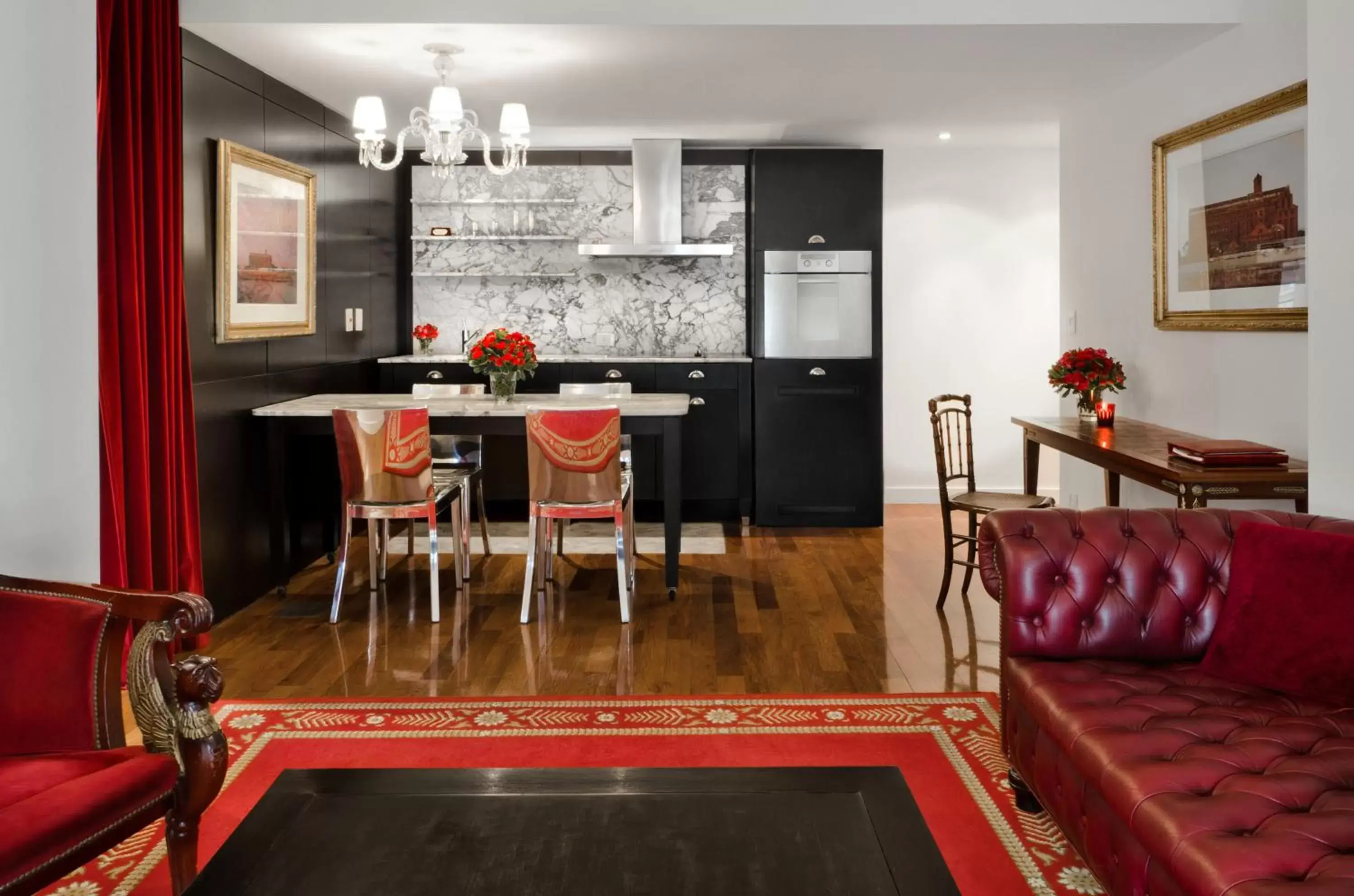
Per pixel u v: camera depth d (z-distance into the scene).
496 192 7.51
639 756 3.09
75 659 2.16
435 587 4.56
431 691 3.69
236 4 4.20
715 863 1.63
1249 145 4.21
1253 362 4.25
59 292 2.84
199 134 4.35
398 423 4.44
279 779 1.93
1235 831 1.77
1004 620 2.73
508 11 4.25
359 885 1.57
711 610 4.77
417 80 5.18
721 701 3.57
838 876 1.59
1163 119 4.95
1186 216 4.74
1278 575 2.51
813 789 1.89
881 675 3.85
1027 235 7.55
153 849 2.56
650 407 4.89
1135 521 2.76
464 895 1.54
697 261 7.52
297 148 5.44
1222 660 2.52
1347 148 2.88
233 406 4.71
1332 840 1.70
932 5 4.25
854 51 4.64
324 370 5.89
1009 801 2.79
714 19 4.27
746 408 6.97
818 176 6.80
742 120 6.24
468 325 7.61
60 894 2.35
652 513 7.13
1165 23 4.26
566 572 5.55
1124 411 5.52
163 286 3.90
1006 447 7.71
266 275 5.00
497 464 7.07
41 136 2.76
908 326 7.64
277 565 5.00
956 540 6.34
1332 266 2.95
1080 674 2.54
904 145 7.25
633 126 6.49
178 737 2.13
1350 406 2.90
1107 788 2.02
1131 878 1.97
